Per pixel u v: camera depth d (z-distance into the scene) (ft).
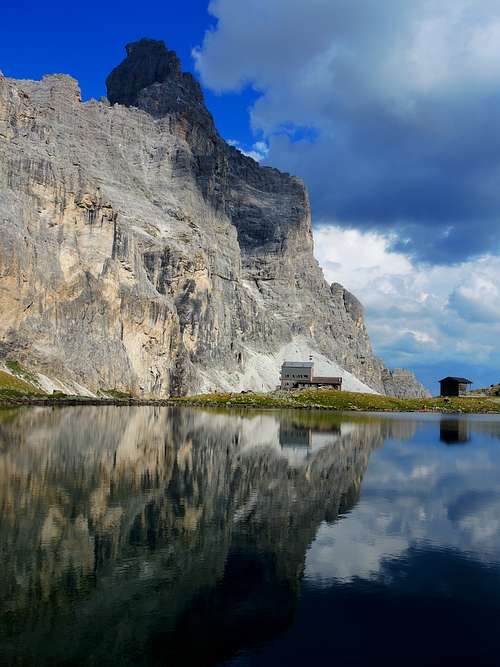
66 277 577.02
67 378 533.14
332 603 71.82
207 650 59.93
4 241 497.05
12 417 280.51
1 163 559.79
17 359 493.77
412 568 84.48
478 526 108.06
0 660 56.75
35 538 90.74
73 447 187.73
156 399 582.76
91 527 97.81
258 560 85.81
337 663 58.18
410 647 61.46
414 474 165.37
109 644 60.29
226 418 375.04
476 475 165.48
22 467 147.02
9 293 494.59
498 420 438.40
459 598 74.08
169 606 69.26
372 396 627.87
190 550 88.84
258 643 61.41
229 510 114.83
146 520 103.96
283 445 227.61
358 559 87.76
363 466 178.09
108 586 74.28
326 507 120.26
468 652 60.90
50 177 592.60
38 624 63.98
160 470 156.25
